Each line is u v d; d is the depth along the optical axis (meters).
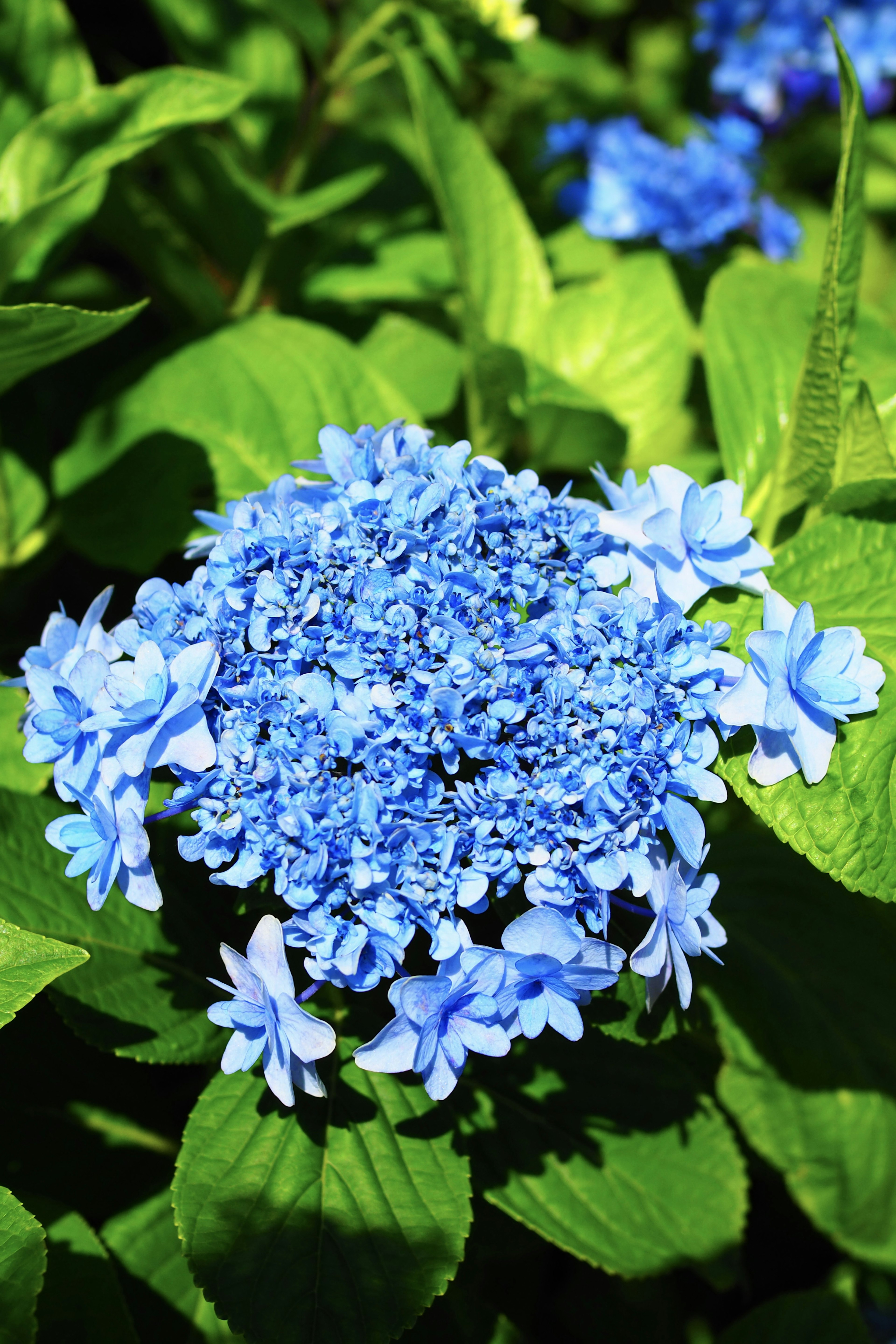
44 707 0.56
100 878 0.55
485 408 0.75
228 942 0.63
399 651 0.54
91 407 0.72
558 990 0.54
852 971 0.73
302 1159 0.59
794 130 1.26
